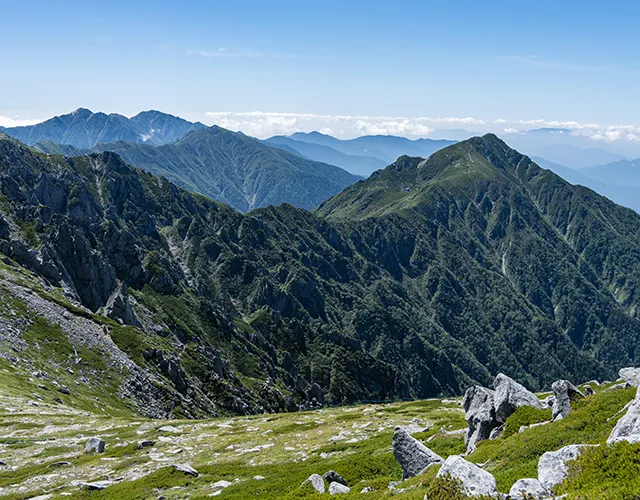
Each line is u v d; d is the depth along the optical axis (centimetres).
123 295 19500
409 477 3027
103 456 5241
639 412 2069
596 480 1833
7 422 6781
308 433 5884
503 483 2306
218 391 16950
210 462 4847
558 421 2878
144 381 12625
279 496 3309
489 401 3762
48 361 10950
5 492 4144
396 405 8094
